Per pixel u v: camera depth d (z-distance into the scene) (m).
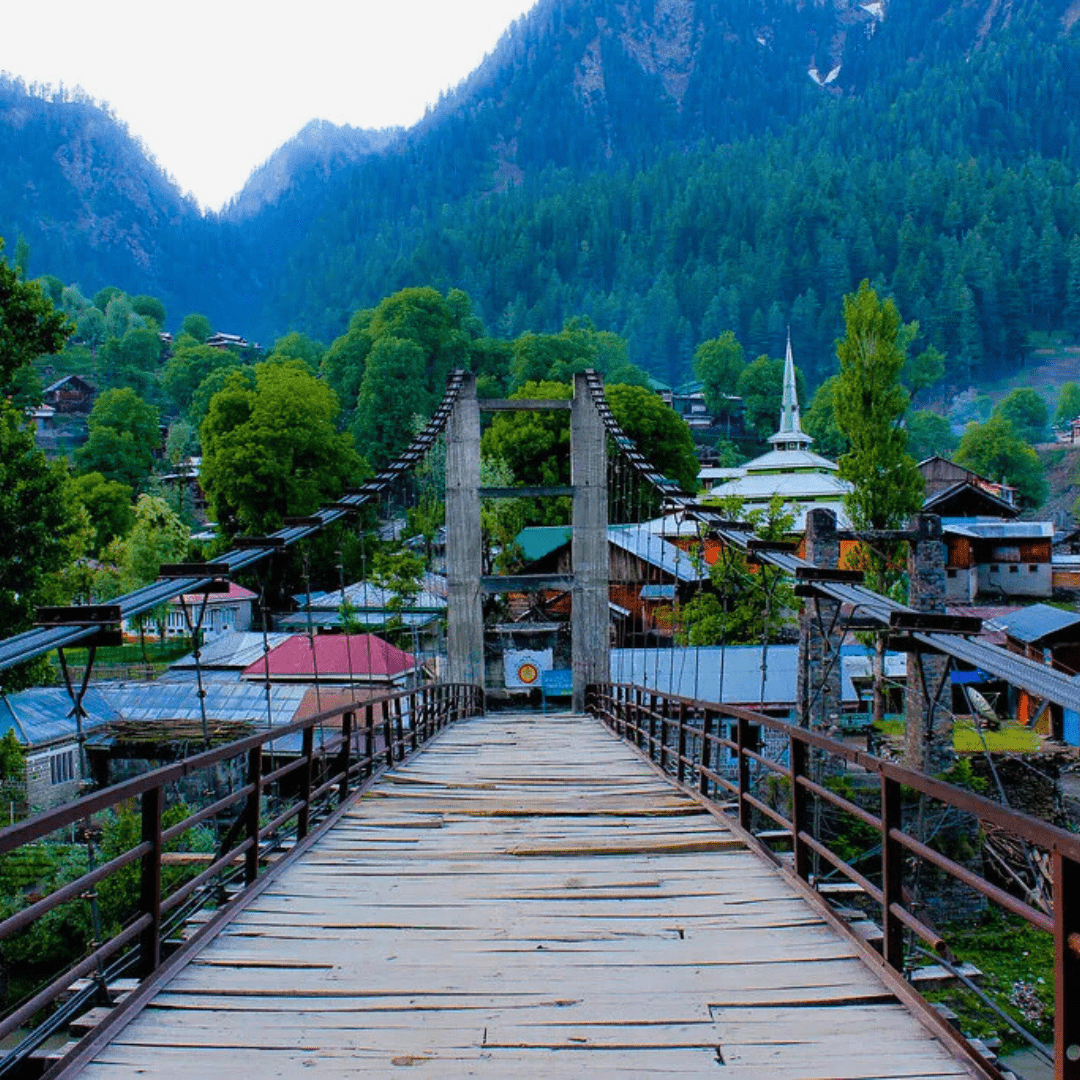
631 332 173.62
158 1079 3.97
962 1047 4.09
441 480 32.91
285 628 46.50
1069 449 114.00
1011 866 21.14
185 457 95.00
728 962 5.28
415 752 14.87
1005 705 31.11
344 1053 4.21
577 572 27.17
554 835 8.57
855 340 28.14
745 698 25.78
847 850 19.97
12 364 18.12
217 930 5.80
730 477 75.88
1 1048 13.86
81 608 6.04
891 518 27.72
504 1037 4.37
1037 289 179.12
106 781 26.06
